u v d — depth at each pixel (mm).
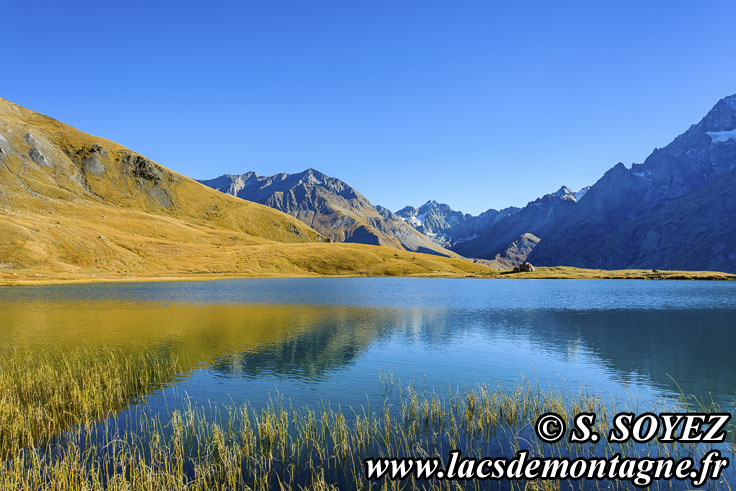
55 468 14977
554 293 107750
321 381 28578
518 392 26125
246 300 84062
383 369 31812
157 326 49688
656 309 70812
